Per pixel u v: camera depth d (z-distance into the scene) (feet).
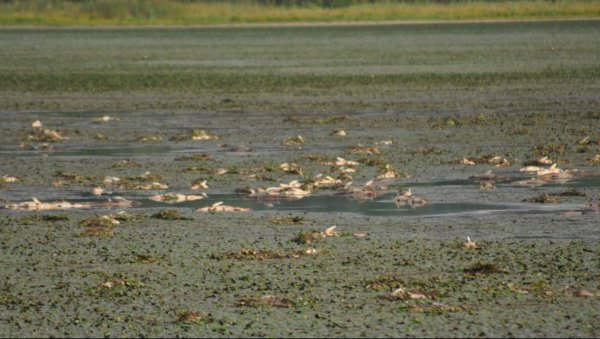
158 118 243.40
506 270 105.09
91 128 227.40
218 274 105.50
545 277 102.47
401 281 101.35
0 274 106.93
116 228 128.26
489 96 273.95
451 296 96.58
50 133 212.64
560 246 115.03
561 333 86.33
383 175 162.20
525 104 254.27
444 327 88.02
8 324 91.09
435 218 131.64
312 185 154.40
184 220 132.46
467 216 132.36
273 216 134.62
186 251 115.55
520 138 200.13
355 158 181.16
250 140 205.36
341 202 143.54
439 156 181.37
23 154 192.65
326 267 107.45
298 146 196.65
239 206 142.20
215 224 129.80
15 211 140.77
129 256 113.60
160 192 153.58
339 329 87.92
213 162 179.52
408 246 116.06
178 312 93.30
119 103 277.03
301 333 87.10
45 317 92.73
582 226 125.18
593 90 280.31
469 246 115.03
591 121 220.84
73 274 106.52
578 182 155.22
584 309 92.32
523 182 156.04
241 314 92.32
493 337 85.56
